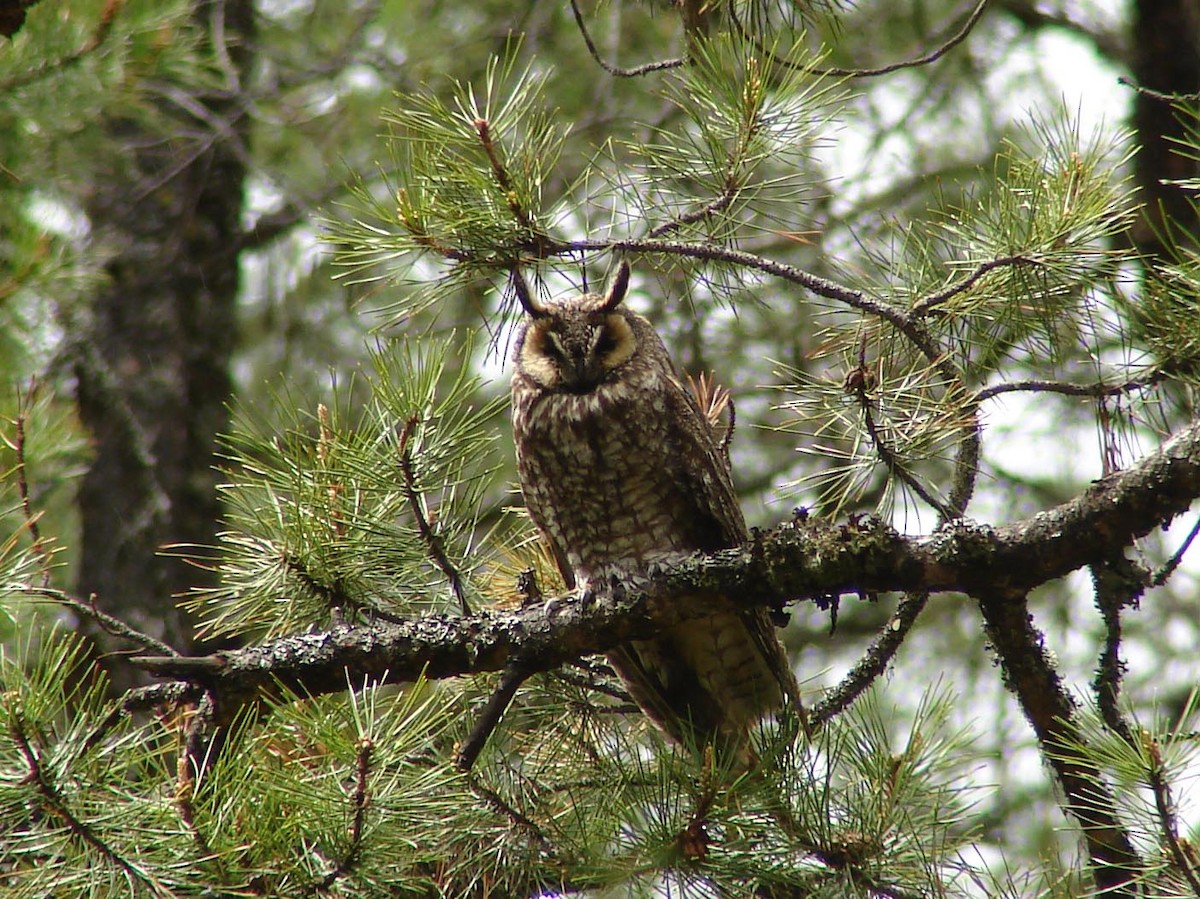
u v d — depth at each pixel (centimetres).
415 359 716
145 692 680
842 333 746
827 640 1516
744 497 1434
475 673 707
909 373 677
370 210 698
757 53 746
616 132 1337
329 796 531
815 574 660
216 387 1427
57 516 1418
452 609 759
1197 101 680
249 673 669
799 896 624
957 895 619
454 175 684
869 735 636
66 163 1052
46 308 1062
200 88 1292
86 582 1337
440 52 1411
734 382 1395
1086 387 682
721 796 601
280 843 529
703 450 899
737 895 600
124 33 953
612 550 919
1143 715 1358
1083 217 682
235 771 545
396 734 551
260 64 1460
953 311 716
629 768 675
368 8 1459
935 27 1494
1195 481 587
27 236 995
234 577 743
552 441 908
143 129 1360
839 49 1431
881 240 809
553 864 649
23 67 945
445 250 697
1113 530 605
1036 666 659
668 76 926
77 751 523
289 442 724
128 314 1388
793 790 622
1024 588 632
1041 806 1285
